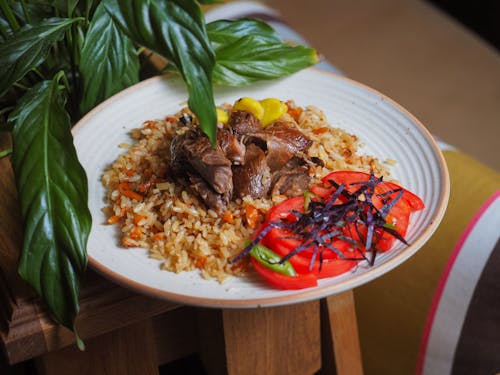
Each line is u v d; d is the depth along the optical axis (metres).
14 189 0.55
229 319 0.55
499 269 0.63
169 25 0.42
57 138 0.46
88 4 0.54
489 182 0.66
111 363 0.56
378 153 0.56
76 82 0.60
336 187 0.51
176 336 0.62
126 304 0.49
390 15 1.54
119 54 0.55
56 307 0.45
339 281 0.45
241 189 0.50
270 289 0.45
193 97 0.42
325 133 0.57
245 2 0.93
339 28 1.51
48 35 0.51
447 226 0.66
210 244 0.49
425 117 1.27
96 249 0.47
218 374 0.60
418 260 0.67
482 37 1.49
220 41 0.60
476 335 0.66
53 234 0.45
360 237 0.48
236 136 0.52
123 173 0.52
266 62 0.60
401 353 0.72
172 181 0.52
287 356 0.60
